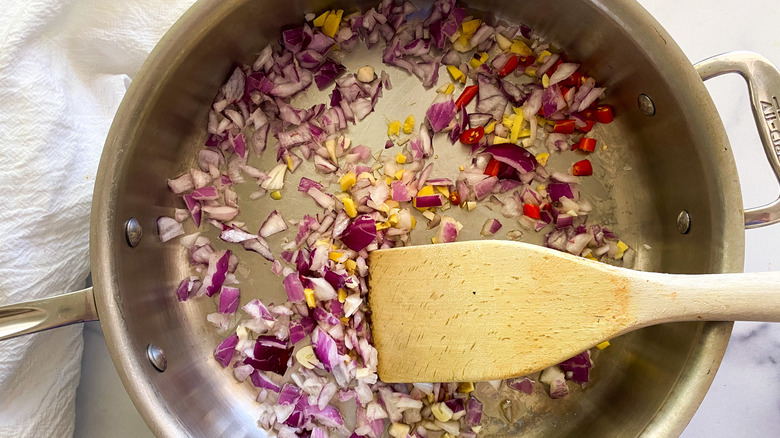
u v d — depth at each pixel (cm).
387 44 31
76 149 29
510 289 25
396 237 30
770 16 32
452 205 30
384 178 30
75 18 28
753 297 22
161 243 30
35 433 28
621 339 31
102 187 24
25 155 27
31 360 27
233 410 30
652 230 31
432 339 26
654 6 32
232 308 30
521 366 25
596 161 31
